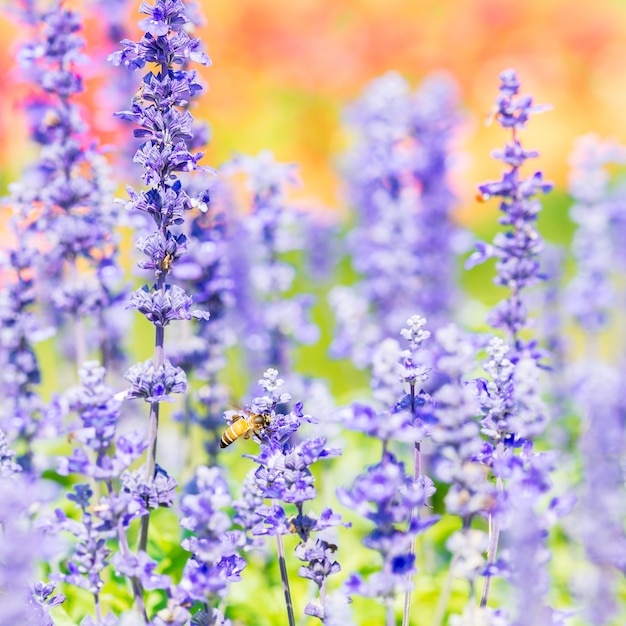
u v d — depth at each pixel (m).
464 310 1.29
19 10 1.05
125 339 1.13
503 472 0.90
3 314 1.02
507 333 0.98
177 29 0.93
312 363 1.44
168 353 1.05
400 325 1.16
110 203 1.03
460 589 1.03
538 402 0.90
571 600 1.01
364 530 1.08
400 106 1.21
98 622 0.92
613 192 1.19
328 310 1.45
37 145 1.09
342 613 0.91
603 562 0.91
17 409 1.02
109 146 1.04
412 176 1.24
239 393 1.18
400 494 0.92
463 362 0.88
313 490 0.91
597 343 1.17
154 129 0.93
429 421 0.89
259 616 1.02
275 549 1.04
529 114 0.96
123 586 1.01
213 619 0.91
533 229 0.98
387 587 0.89
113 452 1.07
